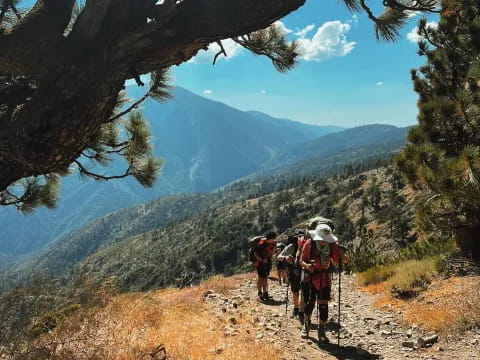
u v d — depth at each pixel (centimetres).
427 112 1086
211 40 322
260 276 1127
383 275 1356
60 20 324
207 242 19800
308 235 756
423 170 984
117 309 570
